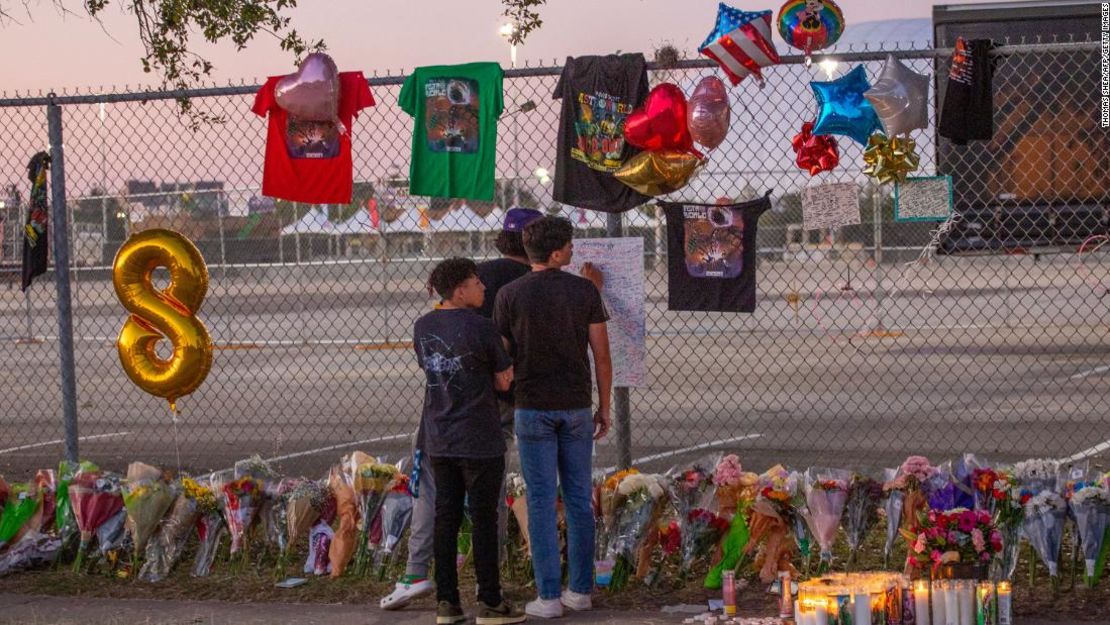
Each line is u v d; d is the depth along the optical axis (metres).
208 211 18.72
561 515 6.64
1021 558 6.67
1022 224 8.84
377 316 19.92
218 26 8.09
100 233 18.58
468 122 7.40
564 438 6.10
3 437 11.61
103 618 6.20
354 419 12.05
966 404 11.61
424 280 19.23
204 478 9.02
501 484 5.99
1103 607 5.83
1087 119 8.82
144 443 11.03
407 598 6.21
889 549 6.29
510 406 6.58
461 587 6.70
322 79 7.36
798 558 6.78
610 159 7.14
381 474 6.84
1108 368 13.68
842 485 6.25
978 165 8.87
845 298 18.66
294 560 7.21
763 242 16.39
